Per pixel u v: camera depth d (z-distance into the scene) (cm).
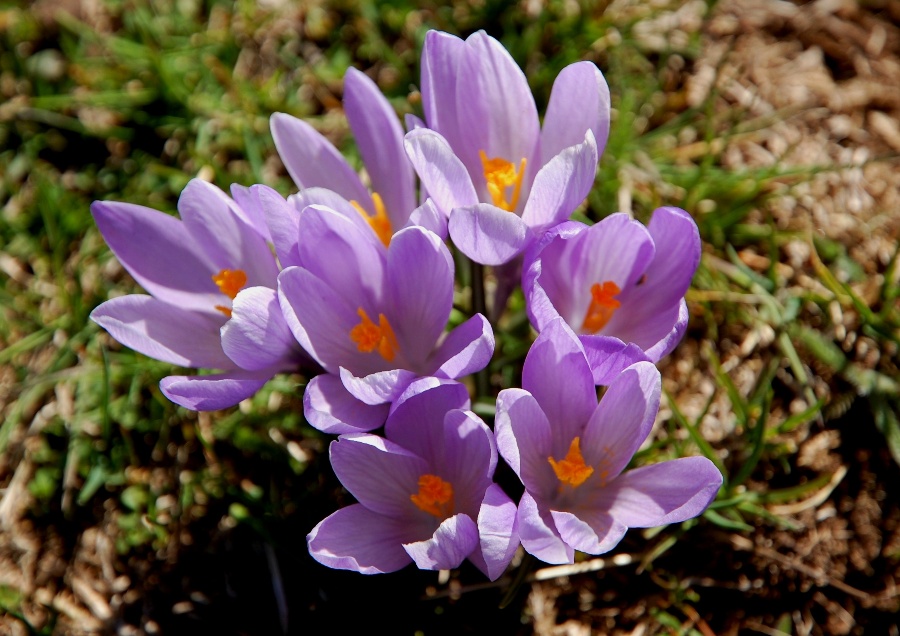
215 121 60
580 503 51
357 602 53
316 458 55
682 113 60
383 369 51
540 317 49
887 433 55
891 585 54
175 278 52
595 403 50
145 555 55
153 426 56
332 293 51
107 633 54
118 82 60
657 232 51
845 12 61
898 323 55
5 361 57
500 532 48
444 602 53
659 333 50
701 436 54
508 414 49
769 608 54
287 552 53
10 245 59
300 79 60
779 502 54
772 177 58
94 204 52
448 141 52
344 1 61
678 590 53
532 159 52
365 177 59
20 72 61
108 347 57
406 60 60
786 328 56
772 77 60
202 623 54
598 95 51
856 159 59
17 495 55
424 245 50
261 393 56
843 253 57
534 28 60
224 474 55
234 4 61
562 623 54
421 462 50
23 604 54
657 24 61
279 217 50
